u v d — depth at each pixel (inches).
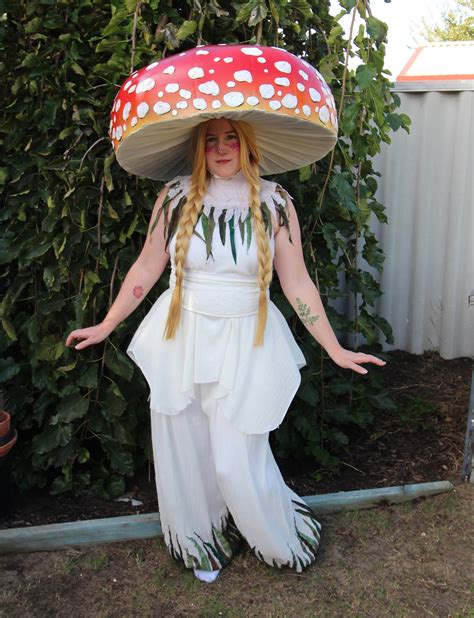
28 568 89.4
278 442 115.7
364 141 101.5
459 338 163.5
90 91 94.1
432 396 144.3
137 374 103.6
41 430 111.3
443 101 150.2
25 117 92.7
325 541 94.9
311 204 103.1
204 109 62.6
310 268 106.7
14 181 94.8
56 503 104.1
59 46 89.5
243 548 92.7
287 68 65.0
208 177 76.2
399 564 90.0
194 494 85.4
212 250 74.1
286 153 80.0
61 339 99.3
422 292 160.7
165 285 100.4
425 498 104.4
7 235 98.5
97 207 96.0
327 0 100.7
